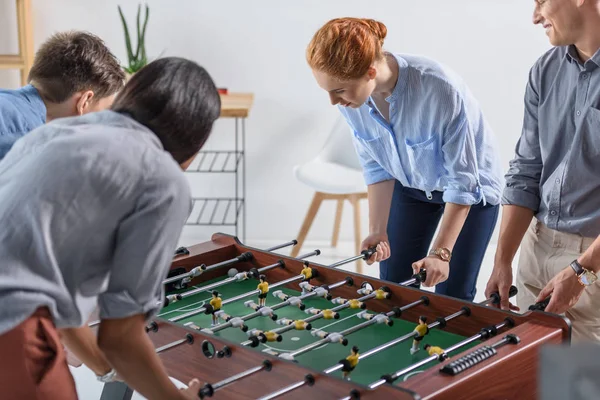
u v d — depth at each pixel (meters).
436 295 2.21
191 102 1.59
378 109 2.72
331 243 5.21
